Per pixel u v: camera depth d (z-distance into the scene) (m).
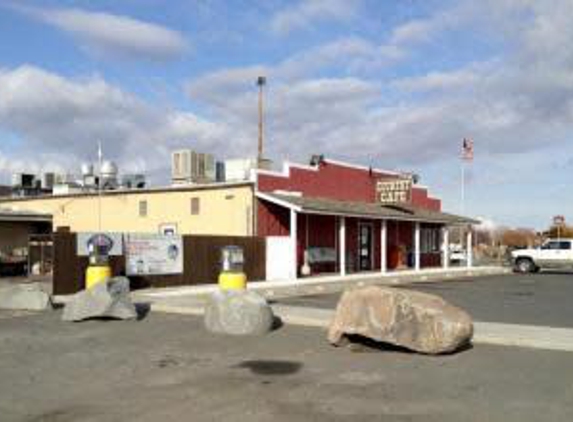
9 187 45.16
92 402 8.51
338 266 35.72
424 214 40.12
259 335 14.23
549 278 36.94
